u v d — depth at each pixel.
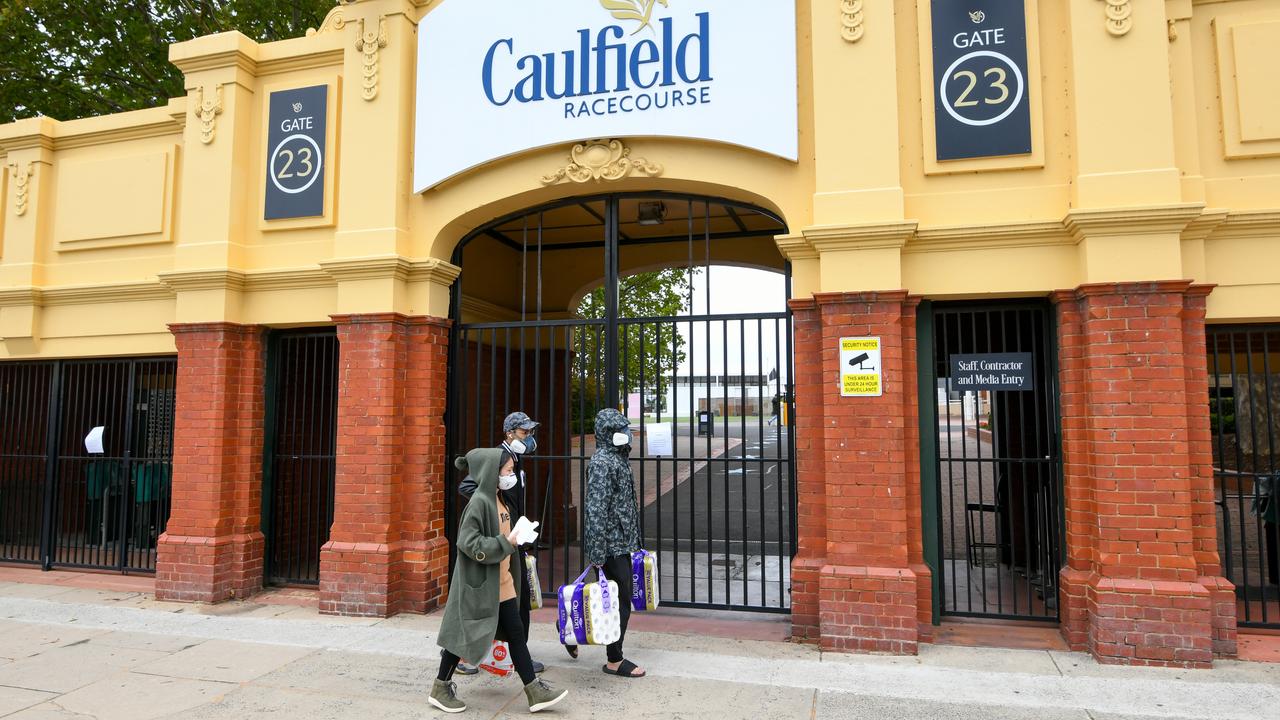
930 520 5.70
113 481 8.30
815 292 5.55
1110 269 5.12
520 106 6.48
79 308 8.02
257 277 7.14
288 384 7.71
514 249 10.02
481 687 4.76
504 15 6.59
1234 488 8.24
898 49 5.80
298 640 5.75
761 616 6.30
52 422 8.33
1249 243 5.26
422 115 6.77
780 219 6.37
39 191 8.23
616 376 6.59
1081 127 5.30
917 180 5.68
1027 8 5.55
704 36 6.07
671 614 6.38
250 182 7.40
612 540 4.91
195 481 7.04
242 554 7.04
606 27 6.31
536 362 6.86
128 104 13.91
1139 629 4.94
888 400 5.38
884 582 5.25
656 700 4.50
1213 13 5.49
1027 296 5.62
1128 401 5.06
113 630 6.05
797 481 5.84
